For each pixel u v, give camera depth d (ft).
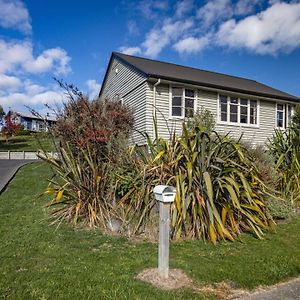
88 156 20.86
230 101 52.95
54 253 14.28
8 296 10.15
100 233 17.63
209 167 17.72
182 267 12.82
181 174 17.52
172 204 16.52
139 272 12.30
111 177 19.75
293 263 13.73
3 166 53.11
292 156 27.66
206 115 39.29
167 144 19.51
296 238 17.71
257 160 23.94
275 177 24.34
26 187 32.30
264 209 19.54
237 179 18.81
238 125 53.11
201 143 17.76
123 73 57.11
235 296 10.77
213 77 59.52
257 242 16.57
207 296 10.61
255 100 55.72
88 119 28.94
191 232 16.90
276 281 12.10
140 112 47.83
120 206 18.66
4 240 15.96
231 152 18.85
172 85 47.32
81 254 14.26
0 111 129.18
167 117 46.65
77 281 11.31
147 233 17.20
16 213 21.79
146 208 17.29
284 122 58.80
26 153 85.35
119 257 13.92
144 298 10.22
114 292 10.55
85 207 19.74
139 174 18.43
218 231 16.52
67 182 20.43
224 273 12.37
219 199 17.71
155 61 62.90
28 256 13.82
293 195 25.61
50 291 10.52
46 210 22.48
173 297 10.37
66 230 18.08
